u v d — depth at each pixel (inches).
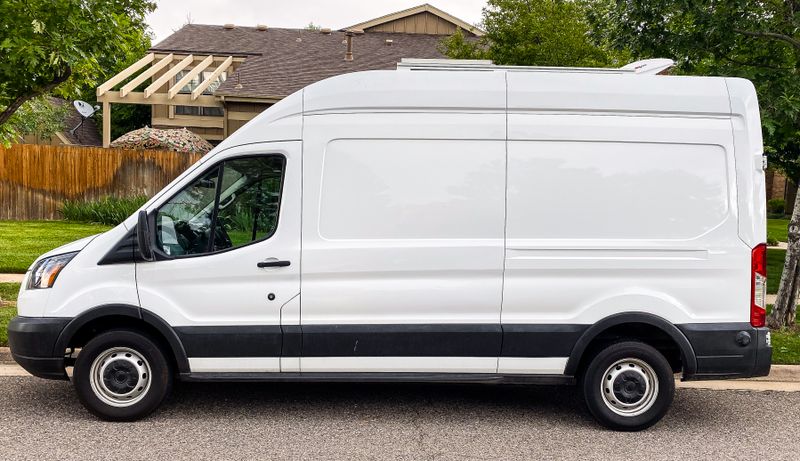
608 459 203.9
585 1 733.9
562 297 224.1
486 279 223.5
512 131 223.9
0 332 315.3
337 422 231.9
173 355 231.5
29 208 810.2
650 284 224.2
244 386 271.1
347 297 222.5
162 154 831.7
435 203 223.5
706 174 224.5
